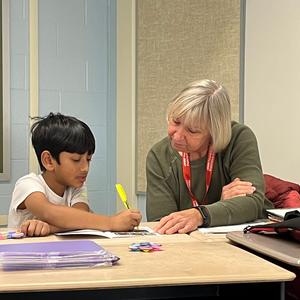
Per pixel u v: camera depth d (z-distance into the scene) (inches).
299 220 44.7
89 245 41.2
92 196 123.7
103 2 122.8
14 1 114.0
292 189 77.0
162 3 113.0
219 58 102.7
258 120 95.8
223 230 54.3
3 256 36.5
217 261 39.6
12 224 60.2
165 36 112.8
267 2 93.4
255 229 49.0
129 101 121.3
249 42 97.3
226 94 62.3
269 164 94.1
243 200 58.8
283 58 91.1
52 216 54.2
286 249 41.6
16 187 60.9
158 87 115.0
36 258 36.8
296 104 89.0
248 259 40.4
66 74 120.3
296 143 89.3
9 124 114.3
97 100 123.3
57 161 60.8
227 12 100.9
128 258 40.6
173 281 34.2
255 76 96.2
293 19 89.3
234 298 47.2
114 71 123.7
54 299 44.1
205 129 60.9
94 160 123.7
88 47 122.0
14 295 42.8
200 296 49.4
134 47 119.6
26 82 115.9
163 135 114.2
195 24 106.9
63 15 119.5
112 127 124.5
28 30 115.6
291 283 44.6
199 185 65.0
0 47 113.0
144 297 48.0
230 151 64.8
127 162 122.2
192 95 60.3
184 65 109.6
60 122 61.6
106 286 33.4
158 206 65.1
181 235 52.3
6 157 113.9
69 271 36.1
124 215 55.2
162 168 66.4
